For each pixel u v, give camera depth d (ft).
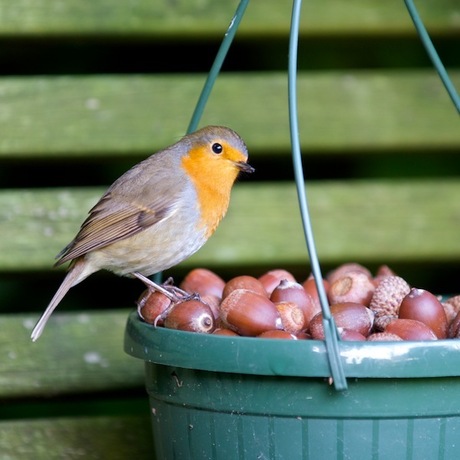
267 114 24.16
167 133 23.73
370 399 14.71
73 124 23.41
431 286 26.76
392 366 14.40
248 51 27.22
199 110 19.53
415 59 26.99
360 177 27.30
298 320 16.76
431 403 14.80
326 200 24.23
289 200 24.07
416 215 24.47
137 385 23.30
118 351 23.31
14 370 22.90
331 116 24.39
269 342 14.70
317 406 14.80
